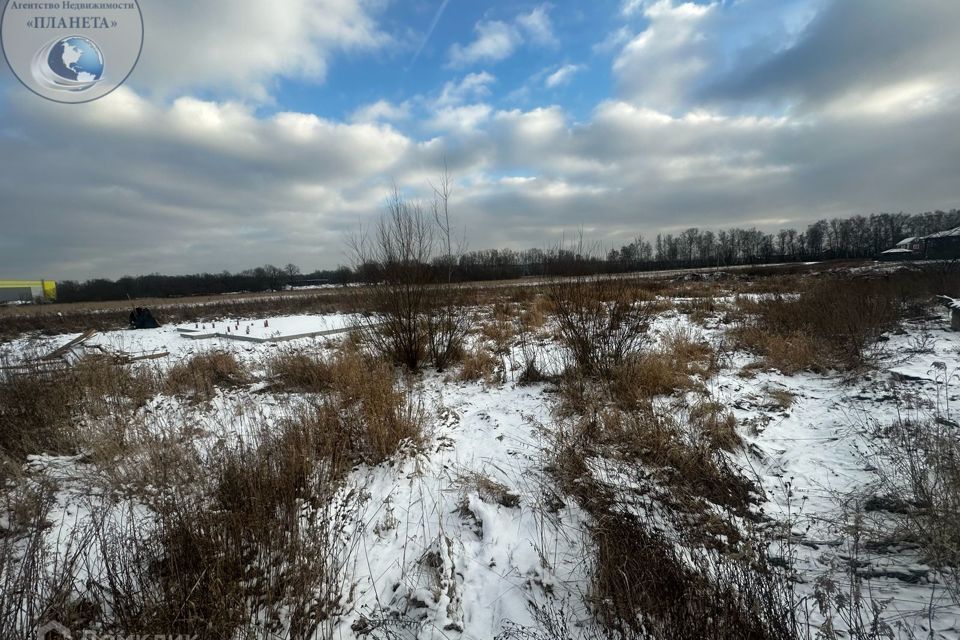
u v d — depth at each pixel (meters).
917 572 2.29
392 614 2.20
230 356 7.50
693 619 1.90
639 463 3.48
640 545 2.38
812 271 26.78
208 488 3.05
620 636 1.96
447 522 2.94
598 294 5.86
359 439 4.02
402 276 6.65
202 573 2.08
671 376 5.18
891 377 5.02
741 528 2.71
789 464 3.46
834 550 2.52
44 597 2.07
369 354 7.30
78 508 3.02
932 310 9.24
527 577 2.42
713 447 3.55
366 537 2.80
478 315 11.63
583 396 4.88
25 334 16.05
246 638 1.94
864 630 1.92
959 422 3.70
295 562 2.35
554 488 3.23
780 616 1.93
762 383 5.30
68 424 4.41
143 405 5.39
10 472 3.36
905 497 2.81
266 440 3.64
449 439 4.20
